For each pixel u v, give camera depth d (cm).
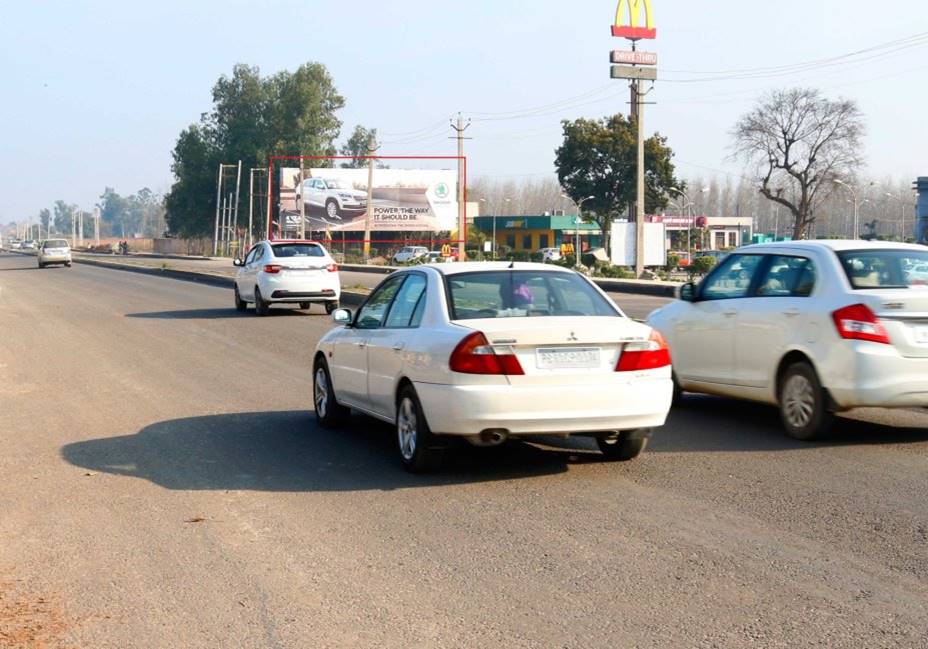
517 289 803
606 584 531
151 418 1048
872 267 887
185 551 601
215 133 10581
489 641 459
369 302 925
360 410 907
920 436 910
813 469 783
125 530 646
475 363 722
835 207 11831
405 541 613
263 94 10381
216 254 9638
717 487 731
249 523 658
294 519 665
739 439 904
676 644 451
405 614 495
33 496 735
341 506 696
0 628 483
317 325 2069
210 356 1567
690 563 562
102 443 923
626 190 7662
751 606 496
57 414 1082
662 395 762
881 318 838
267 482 767
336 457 853
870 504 677
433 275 820
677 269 5816
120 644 464
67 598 525
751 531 620
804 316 886
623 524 641
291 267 2284
